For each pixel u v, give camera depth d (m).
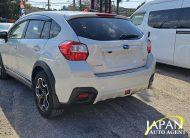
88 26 4.55
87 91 4.26
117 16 5.14
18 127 4.52
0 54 6.90
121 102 5.68
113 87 4.46
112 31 4.72
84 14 4.71
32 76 5.13
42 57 4.71
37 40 5.06
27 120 4.76
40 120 4.77
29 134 4.30
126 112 5.19
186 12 8.06
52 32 4.74
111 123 4.71
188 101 5.89
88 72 4.23
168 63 8.78
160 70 9.03
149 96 6.15
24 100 5.68
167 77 8.03
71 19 4.59
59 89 4.35
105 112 5.15
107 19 4.93
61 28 4.55
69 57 4.22
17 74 6.05
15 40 5.98
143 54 5.03
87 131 4.42
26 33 5.62
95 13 4.87
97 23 4.69
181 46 8.20
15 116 4.91
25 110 5.17
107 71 4.48
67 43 4.27
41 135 4.27
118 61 4.60
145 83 4.98
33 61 5.05
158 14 9.16
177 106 5.58
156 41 9.14
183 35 8.11
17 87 6.56
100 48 4.36
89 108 5.30
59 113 4.70
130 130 4.48
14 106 5.36
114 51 4.52
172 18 8.55
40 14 5.39
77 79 4.18
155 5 9.40
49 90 4.53
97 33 4.51
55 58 4.39
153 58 5.22
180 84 7.26
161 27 8.96
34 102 5.57
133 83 4.73
